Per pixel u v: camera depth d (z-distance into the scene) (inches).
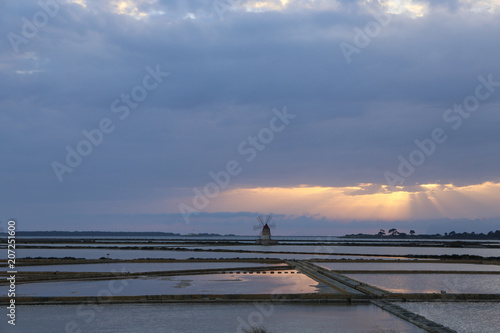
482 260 2321.6
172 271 1594.5
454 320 829.8
